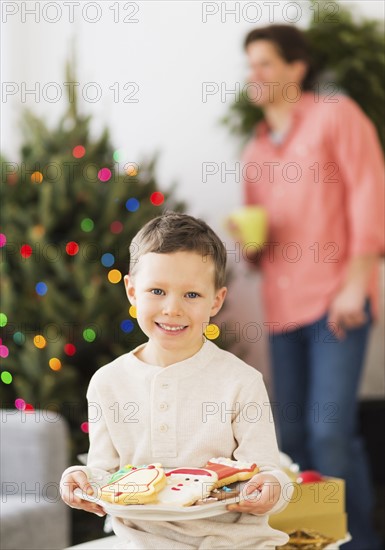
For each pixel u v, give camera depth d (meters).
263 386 1.48
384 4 3.83
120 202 3.25
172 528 1.38
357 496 3.31
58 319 3.13
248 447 1.43
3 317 3.14
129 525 1.42
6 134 4.48
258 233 3.62
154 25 4.43
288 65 3.54
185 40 4.34
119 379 1.49
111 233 3.21
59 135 3.35
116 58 4.54
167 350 1.46
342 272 3.45
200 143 4.29
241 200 4.15
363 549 3.22
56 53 4.52
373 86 3.67
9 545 2.24
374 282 3.41
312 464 3.59
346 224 3.46
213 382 1.46
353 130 3.40
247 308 4.27
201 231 1.45
